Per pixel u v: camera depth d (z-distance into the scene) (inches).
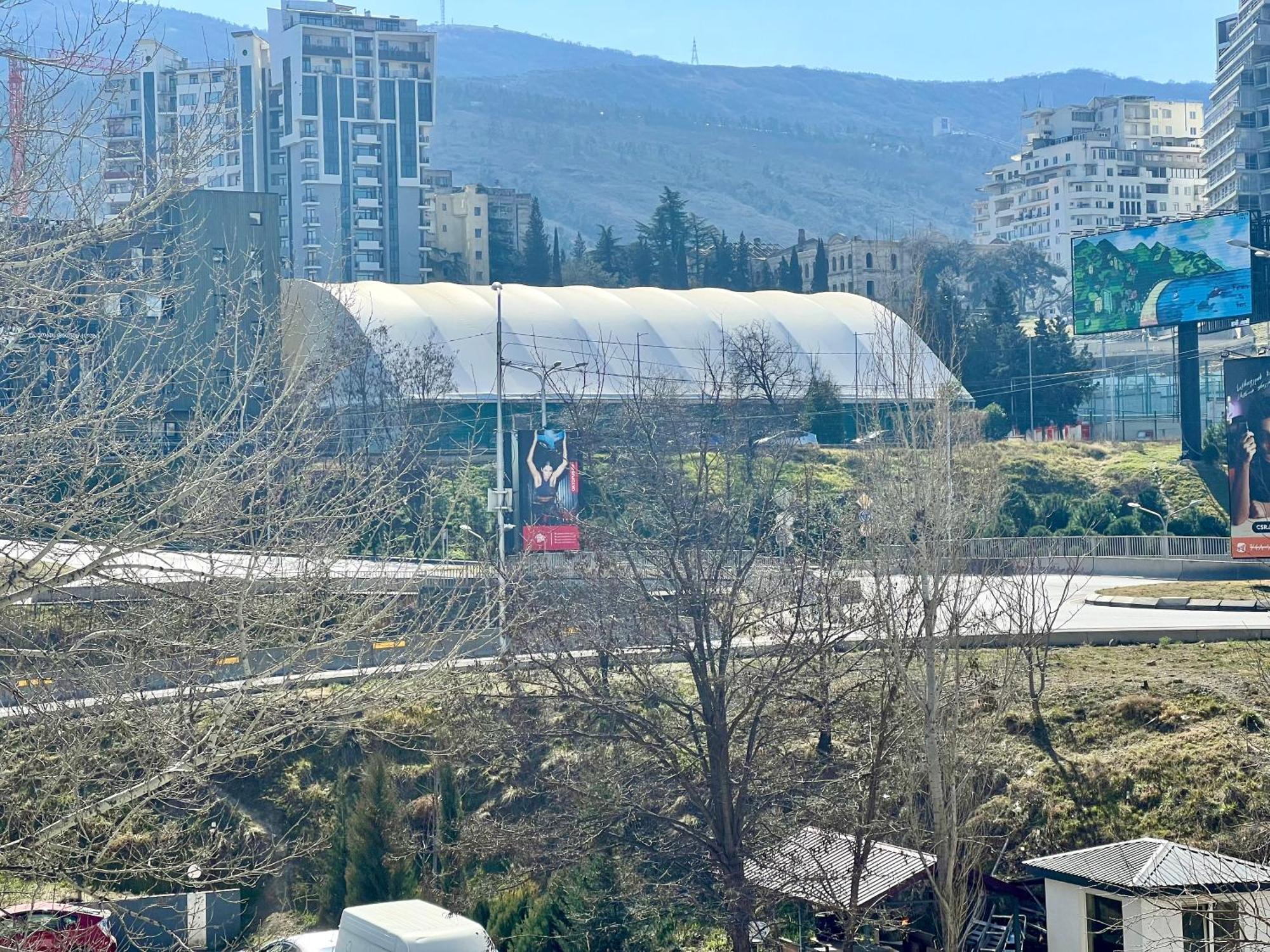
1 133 541.0
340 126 6530.5
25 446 558.6
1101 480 3132.4
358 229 6560.0
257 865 755.4
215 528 576.1
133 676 580.7
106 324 626.2
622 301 3976.4
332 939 808.3
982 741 1025.5
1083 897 847.7
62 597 596.1
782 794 1042.7
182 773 547.8
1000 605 1365.7
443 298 3752.5
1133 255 3038.9
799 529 1228.5
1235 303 2881.4
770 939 1024.2
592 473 1300.4
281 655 713.0
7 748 570.6
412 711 1289.4
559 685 1087.0
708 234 7372.1
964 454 1352.1
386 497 894.4
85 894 784.3
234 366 730.8
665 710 1192.8
